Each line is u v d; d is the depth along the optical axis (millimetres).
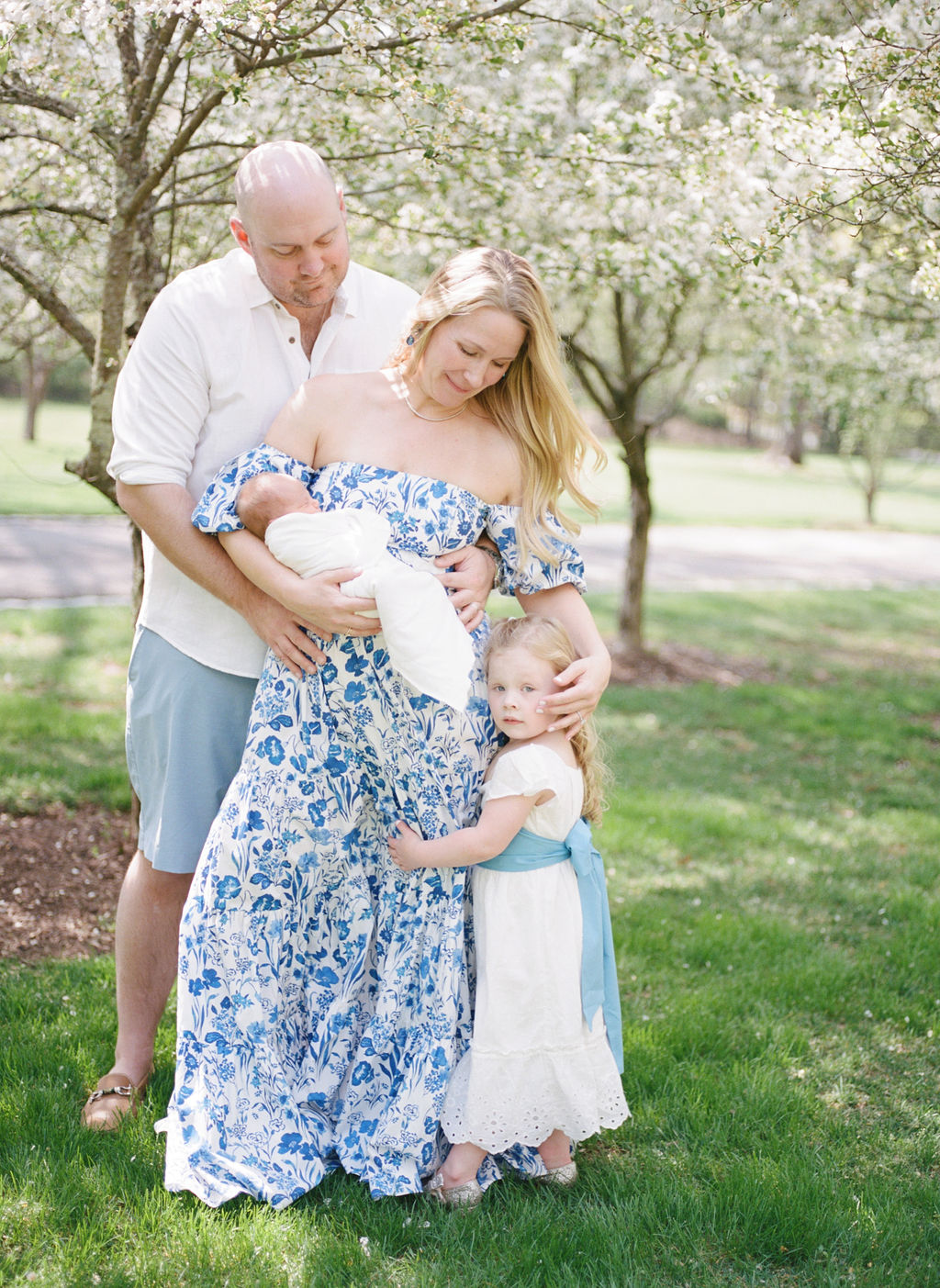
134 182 3377
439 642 2191
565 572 2477
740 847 4973
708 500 25859
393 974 2363
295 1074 2414
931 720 8281
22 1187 2236
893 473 37250
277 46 3102
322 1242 2143
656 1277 2115
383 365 2574
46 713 6109
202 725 2496
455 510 2307
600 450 2422
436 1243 2197
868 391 8148
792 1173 2426
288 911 2369
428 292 2225
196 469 2471
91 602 10062
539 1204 2316
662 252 4340
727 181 3891
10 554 12281
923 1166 2561
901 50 3043
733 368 8234
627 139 4090
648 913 4047
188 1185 2215
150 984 2658
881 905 4305
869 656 10844
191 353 2371
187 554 2338
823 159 3645
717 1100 2754
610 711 7930
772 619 12445
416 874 2363
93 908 3756
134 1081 2621
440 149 3406
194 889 2367
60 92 3377
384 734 2305
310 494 2330
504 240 4273
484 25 3217
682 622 11688
